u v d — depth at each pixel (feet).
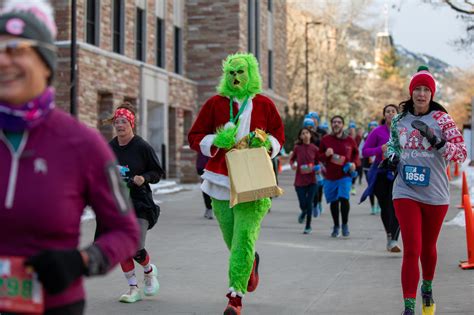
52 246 10.48
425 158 23.82
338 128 46.98
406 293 23.34
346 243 44.32
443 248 40.60
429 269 24.57
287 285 30.91
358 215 62.03
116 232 10.83
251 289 26.55
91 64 81.46
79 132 10.73
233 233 25.25
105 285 31.17
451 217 57.36
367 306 26.73
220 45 121.80
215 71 121.80
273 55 155.33
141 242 26.91
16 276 10.17
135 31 97.81
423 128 23.36
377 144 40.29
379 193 40.55
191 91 118.42
